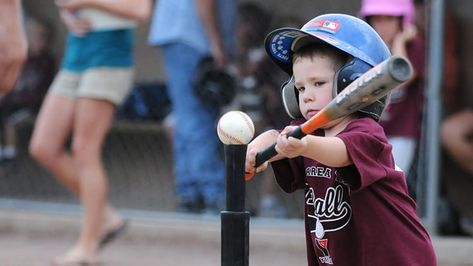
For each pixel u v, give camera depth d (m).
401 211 9.59
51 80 25.72
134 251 21.16
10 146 25.61
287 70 10.20
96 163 19.12
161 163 24.69
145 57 25.55
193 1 21.34
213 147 21.70
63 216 23.12
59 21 25.83
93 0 18.56
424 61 19.88
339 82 9.41
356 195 9.46
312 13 22.48
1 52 12.66
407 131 19.67
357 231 9.60
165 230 22.06
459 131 20.50
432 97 20.23
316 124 8.49
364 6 18.09
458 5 20.36
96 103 18.84
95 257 19.36
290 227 21.56
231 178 8.90
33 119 25.64
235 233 8.88
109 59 18.81
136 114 25.05
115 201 24.09
